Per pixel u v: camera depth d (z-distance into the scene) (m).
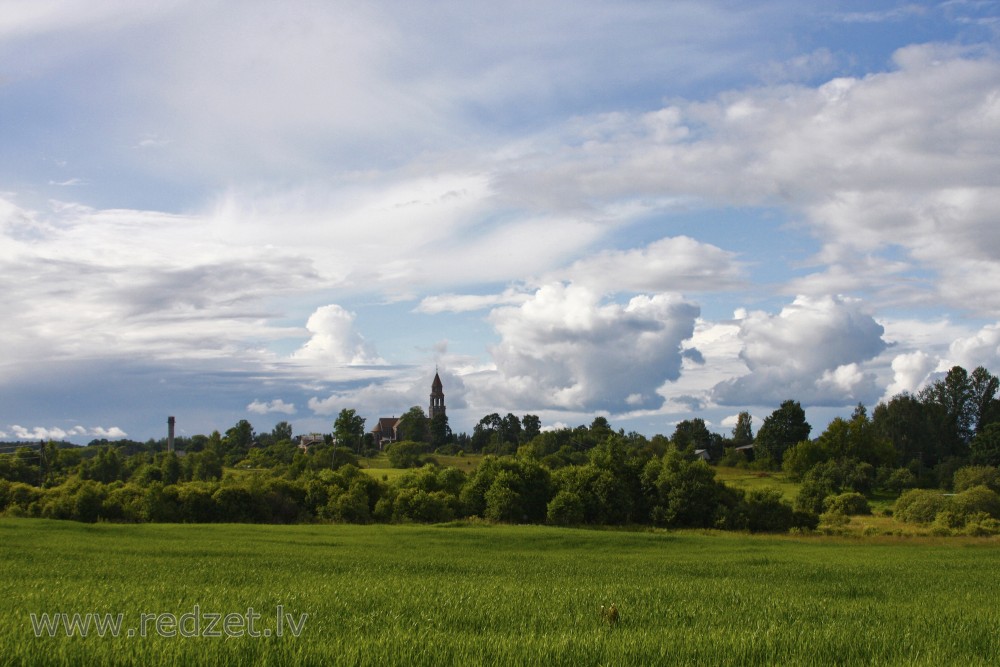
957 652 15.88
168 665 11.88
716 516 95.44
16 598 21.03
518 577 36.09
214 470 150.12
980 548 66.06
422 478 109.00
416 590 25.50
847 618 20.83
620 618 19.52
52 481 125.38
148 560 40.81
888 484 149.88
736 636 15.82
